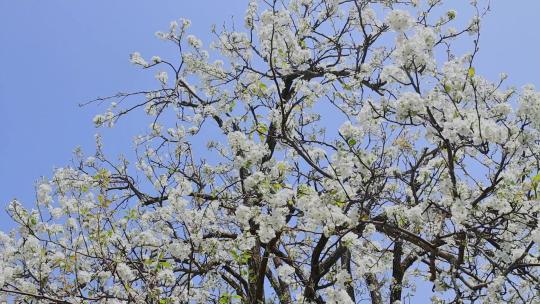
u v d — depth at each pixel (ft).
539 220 19.92
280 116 27.37
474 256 23.03
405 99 18.52
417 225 22.18
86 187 25.40
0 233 23.49
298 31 33.37
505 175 20.48
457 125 19.06
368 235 23.99
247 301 24.76
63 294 20.83
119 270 20.57
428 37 18.89
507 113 20.67
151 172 33.12
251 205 25.71
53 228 23.03
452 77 19.94
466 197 21.01
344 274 21.98
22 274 21.86
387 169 23.56
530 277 21.95
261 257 26.04
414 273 28.96
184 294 21.93
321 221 21.90
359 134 21.08
